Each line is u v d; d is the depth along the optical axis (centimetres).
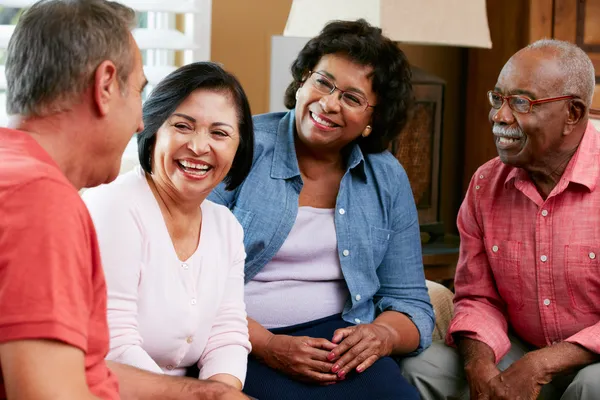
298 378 193
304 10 274
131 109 118
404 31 263
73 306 98
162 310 167
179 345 170
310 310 209
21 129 112
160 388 153
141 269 166
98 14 114
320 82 206
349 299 213
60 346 97
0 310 95
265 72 308
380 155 225
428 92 315
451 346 220
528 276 214
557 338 213
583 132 208
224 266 179
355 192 217
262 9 305
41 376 95
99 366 115
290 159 212
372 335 199
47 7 113
